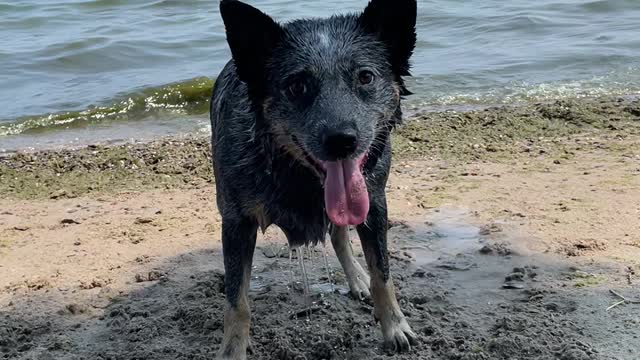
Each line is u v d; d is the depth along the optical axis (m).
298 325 1.58
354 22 1.47
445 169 2.38
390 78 1.46
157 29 4.26
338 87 1.39
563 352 1.46
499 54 3.73
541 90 3.21
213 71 3.59
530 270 1.75
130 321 1.62
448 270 1.78
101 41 3.98
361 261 1.84
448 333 1.54
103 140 2.84
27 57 3.76
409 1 1.46
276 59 1.42
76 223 2.10
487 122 2.78
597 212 2.00
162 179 2.41
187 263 1.85
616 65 3.50
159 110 3.20
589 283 1.69
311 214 1.48
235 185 1.46
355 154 1.37
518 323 1.55
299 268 1.81
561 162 2.38
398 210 2.08
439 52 3.80
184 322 1.60
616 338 1.51
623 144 2.51
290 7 4.52
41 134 2.94
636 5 4.55
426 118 2.85
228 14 1.41
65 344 1.55
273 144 1.44
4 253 1.94
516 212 2.03
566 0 4.75
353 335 1.55
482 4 4.71
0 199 2.30
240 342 1.48
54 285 1.78
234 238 1.48
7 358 1.53
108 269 1.84
